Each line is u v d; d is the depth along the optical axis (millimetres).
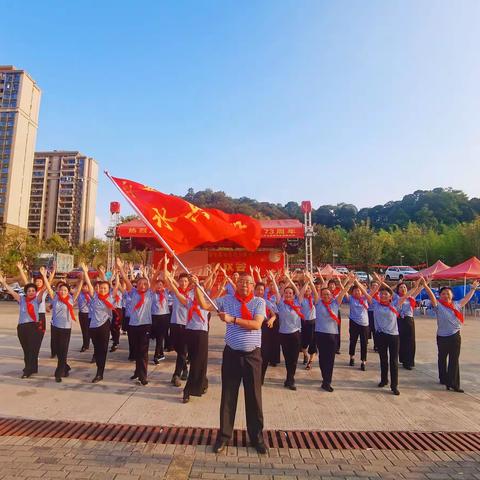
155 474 3512
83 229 97062
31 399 5590
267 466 3742
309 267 12820
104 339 6629
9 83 76875
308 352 8273
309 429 4738
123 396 5789
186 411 5195
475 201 70688
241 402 5688
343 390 6430
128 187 5848
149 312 6590
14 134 75188
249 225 6488
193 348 5746
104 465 3666
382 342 6641
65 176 97125
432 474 3652
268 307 6727
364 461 3904
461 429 4816
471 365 8359
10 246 40531
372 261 42219
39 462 3705
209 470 3623
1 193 73312
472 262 18469
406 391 6441
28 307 6812
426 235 51000
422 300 19594
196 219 5824
